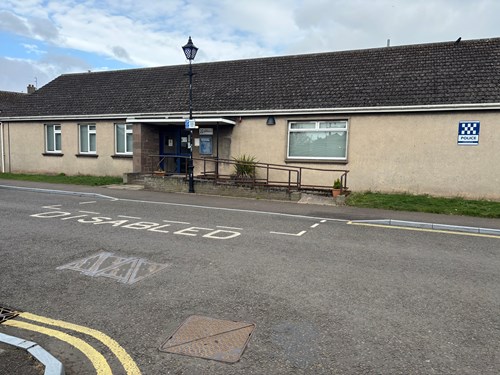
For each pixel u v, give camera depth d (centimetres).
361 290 475
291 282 497
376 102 1336
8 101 2492
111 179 1667
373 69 1496
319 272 539
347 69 1545
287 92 1525
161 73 1941
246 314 402
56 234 718
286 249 655
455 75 1334
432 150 1279
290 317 397
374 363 317
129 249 630
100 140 1798
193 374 298
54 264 548
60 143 1919
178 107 1636
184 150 1694
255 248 655
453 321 396
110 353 327
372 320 394
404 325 385
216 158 1561
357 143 1367
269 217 953
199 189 1388
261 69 1727
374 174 1354
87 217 888
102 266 544
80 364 312
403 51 1538
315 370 306
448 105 1230
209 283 487
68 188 1416
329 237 754
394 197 1237
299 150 1467
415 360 323
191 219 901
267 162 1494
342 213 1030
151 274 515
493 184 1220
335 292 467
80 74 2158
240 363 314
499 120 1200
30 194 1278
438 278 526
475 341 356
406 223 898
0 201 1108
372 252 652
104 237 704
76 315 395
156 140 1706
